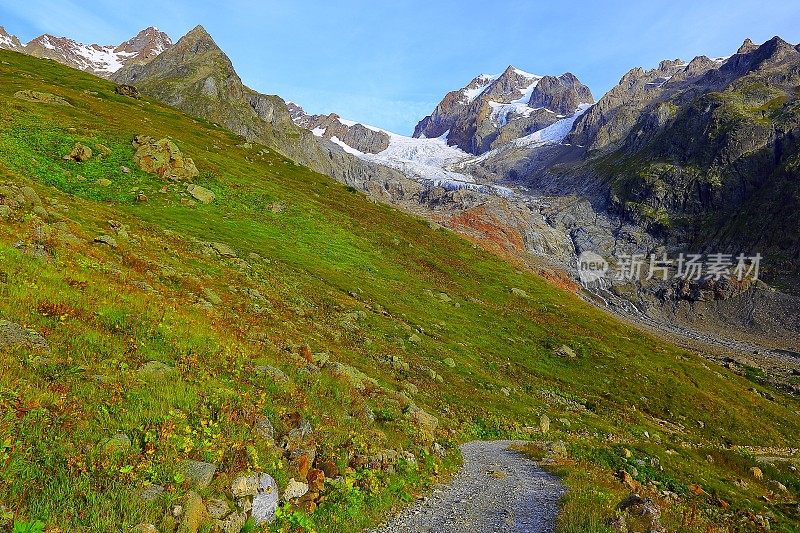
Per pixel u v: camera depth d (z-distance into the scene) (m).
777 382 116.31
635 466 30.08
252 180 82.44
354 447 14.96
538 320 73.25
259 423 12.83
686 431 54.94
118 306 17.02
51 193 40.56
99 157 62.88
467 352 50.84
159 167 65.38
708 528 17.09
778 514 30.28
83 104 90.38
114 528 7.73
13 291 14.60
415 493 15.14
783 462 45.78
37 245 20.38
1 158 52.19
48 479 8.18
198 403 12.59
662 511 15.81
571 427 40.12
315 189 105.44
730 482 36.19
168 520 8.36
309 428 14.23
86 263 21.16
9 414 9.05
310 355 24.86
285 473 11.55
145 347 14.99
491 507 15.02
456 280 80.31
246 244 54.41
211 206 64.44
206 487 9.55
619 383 60.75
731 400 69.69
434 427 24.67
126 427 10.33
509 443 28.73
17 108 68.19
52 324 13.77
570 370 59.81
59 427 9.41
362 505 12.40
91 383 11.34
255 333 24.38
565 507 14.47
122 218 42.84
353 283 57.91
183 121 122.94
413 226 104.38
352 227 82.44
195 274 34.25
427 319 56.88
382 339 42.19
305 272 53.41
